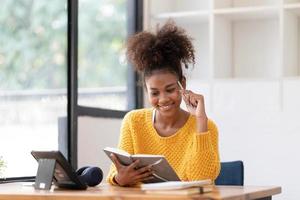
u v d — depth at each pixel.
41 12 4.66
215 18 4.89
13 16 4.73
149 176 2.72
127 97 5.20
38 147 4.48
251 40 5.07
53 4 4.59
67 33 4.45
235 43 5.13
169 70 2.85
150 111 3.02
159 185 2.39
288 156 4.57
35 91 4.60
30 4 4.73
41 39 4.64
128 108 5.20
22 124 4.52
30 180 4.07
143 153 2.96
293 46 4.84
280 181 4.59
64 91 4.48
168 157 2.90
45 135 4.50
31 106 4.57
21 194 2.50
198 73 5.27
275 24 4.99
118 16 5.19
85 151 4.50
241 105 4.74
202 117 2.81
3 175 3.94
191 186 2.38
